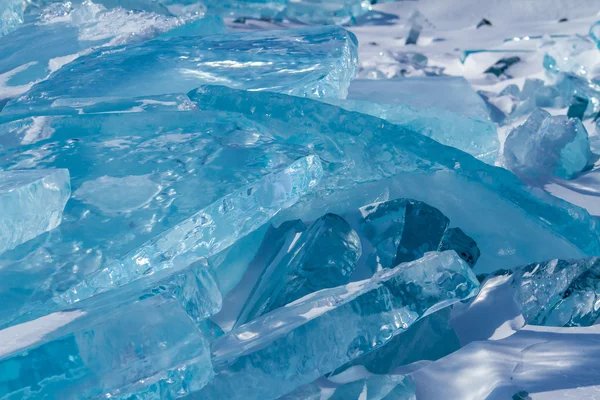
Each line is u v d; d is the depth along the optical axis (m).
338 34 4.62
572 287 3.38
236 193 3.25
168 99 3.91
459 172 3.75
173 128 3.64
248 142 3.50
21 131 3.67
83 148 3.55
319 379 3.14
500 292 3.54
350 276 3.45
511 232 3.72
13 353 2.79
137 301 2.91
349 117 3.80
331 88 4.22
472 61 8.64
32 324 2.93
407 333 3.27
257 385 2.96
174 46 4.71
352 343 3.02
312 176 3.40
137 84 4.23
